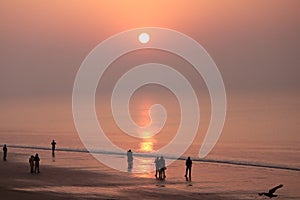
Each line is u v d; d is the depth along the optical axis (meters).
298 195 60.34
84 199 54.38
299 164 84.06
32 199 53.53
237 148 111.50
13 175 70.00
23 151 100.31
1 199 53.44
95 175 70.62
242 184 66.06
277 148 112.00
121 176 70.06
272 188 62.62
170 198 56.69
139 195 57.66
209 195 59.03
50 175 70.19
